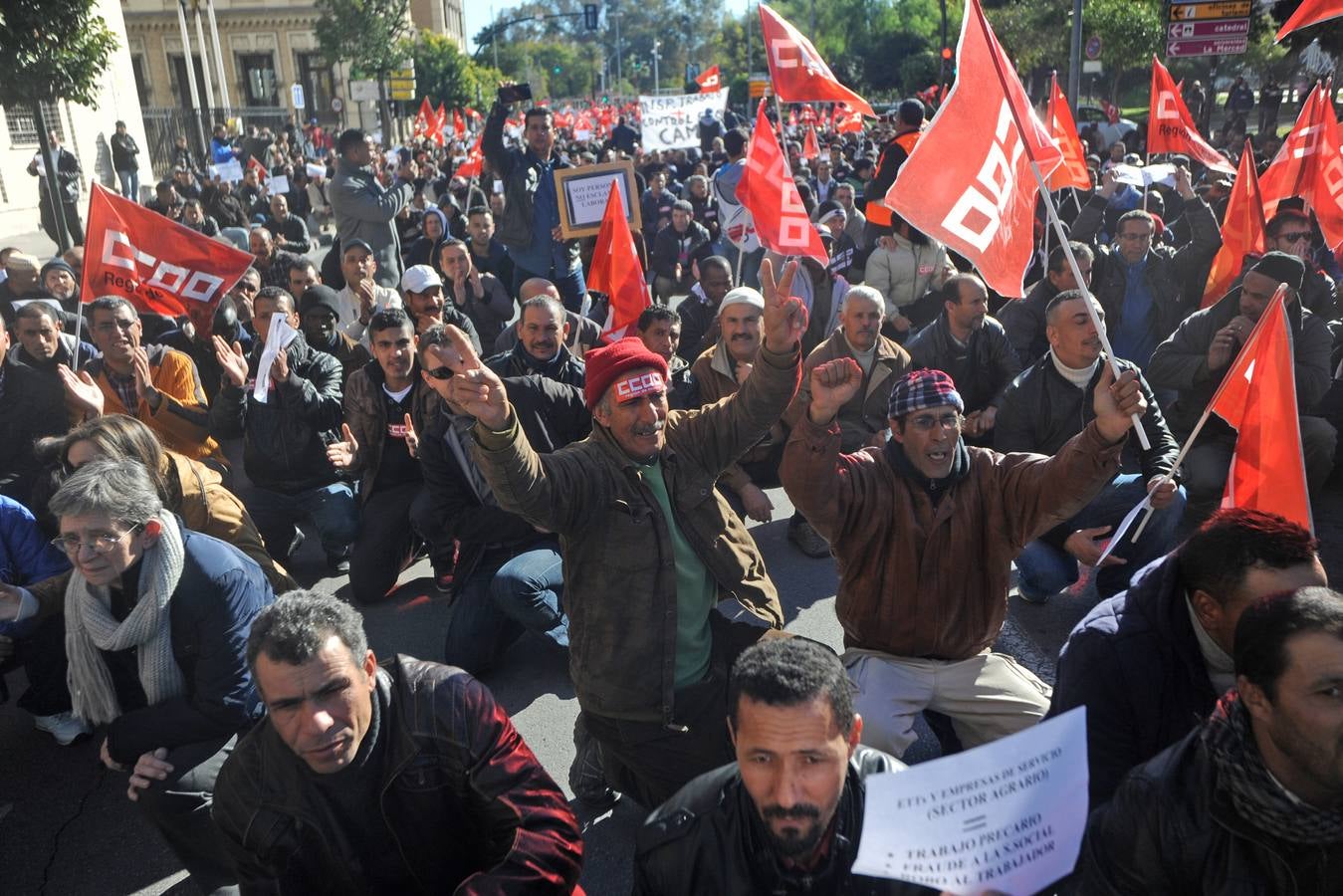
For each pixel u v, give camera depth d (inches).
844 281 311.1
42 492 166.2
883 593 136.0
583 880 134.1
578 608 132.4
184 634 122.7
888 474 134.7
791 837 76.1
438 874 99.1
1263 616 70.4
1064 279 259.6
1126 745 99.9
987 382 238.2
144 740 123.0
